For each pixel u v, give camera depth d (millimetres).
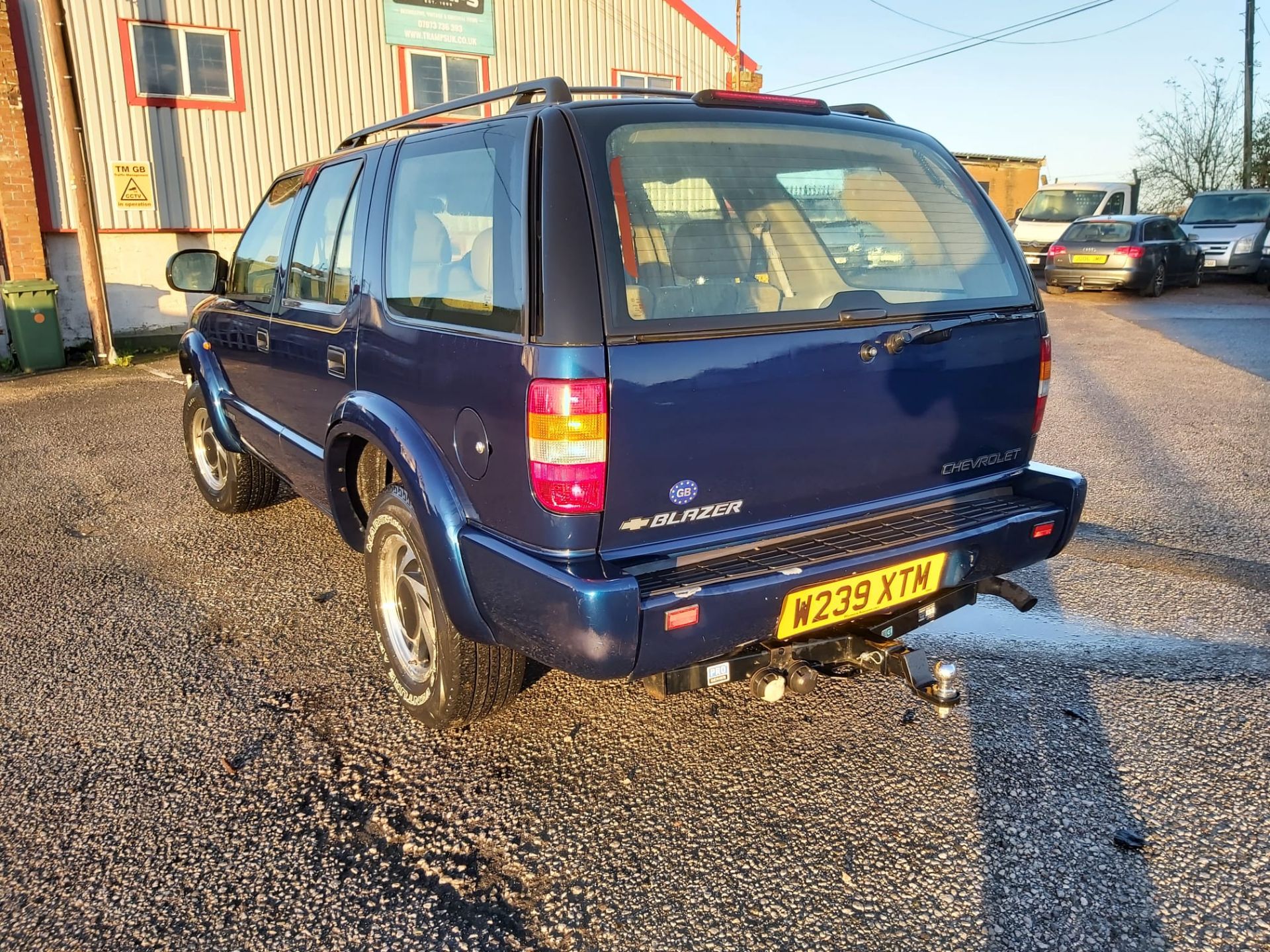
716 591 2561
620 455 2508
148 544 5270
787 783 3055
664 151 2754
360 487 3793
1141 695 3551
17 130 11688
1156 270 17344
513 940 2410
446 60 15219
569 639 2502
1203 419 8016
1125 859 2670
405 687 3387
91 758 3207
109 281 13102
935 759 3170
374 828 2852
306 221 4230
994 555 3111
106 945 2400
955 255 3281
